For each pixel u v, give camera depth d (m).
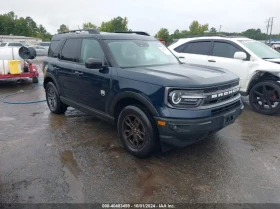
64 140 4.24
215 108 3.21
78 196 2.78
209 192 2.86
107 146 4.02
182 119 3.04
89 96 4.29
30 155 3.69
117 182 3.04
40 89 8.73
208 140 4.28
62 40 5.21
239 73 6.10
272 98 5.64
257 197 2.78
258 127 4.95
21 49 9.17
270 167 3.41
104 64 3.93
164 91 3.10
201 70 3.85
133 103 3.61
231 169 3.35
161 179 3.11
